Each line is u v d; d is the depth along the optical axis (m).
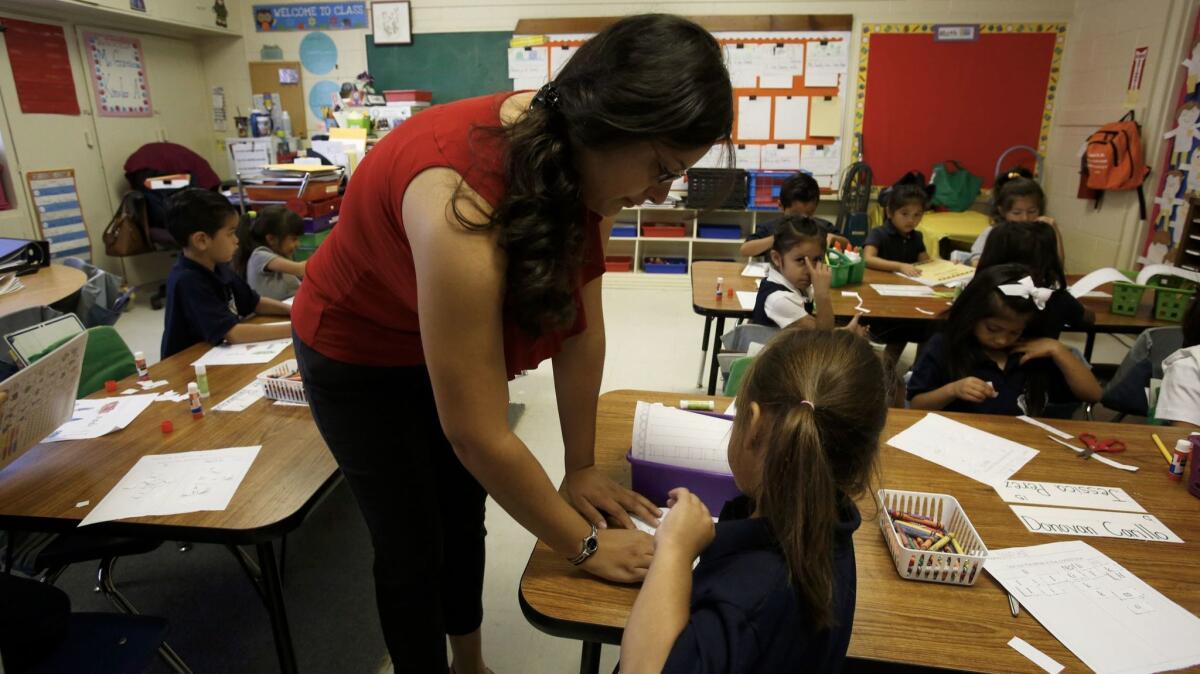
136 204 4.73
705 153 0.67
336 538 2.15
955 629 0.86
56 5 4.16
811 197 3.49
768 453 0.74
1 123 4.12
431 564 1.10
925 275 3.12
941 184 5.00
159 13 4.68
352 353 0.93
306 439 1.40
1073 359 1.84
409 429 1.01
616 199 0.74
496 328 0.73
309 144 5.65
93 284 2.88
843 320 2.52
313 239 3.73
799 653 0.71
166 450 1.35
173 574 1.95
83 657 1.11
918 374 1.96
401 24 5.34
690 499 0.84
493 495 0.83
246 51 5.57
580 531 0.91
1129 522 1.10
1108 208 4.40
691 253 5.36
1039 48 4.86
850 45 5.04
